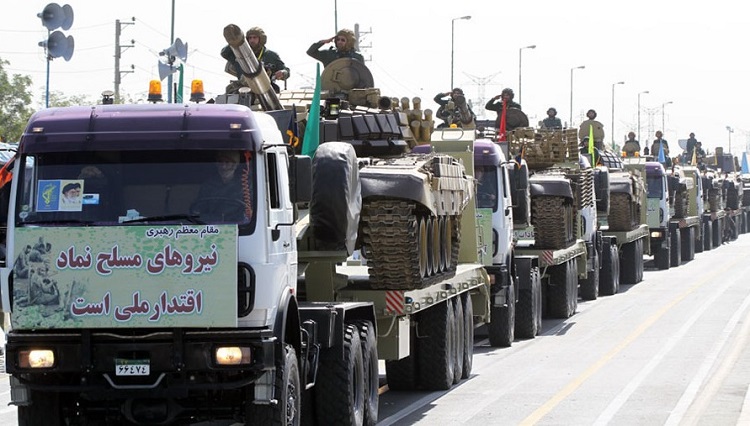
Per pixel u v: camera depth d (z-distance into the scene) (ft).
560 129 226.38
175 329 79.36
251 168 81.46
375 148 131.75
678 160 500.33
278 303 83.46
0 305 81.87
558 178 203.31
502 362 158.81
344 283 111.96
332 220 99.55
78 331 79.77
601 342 180.96
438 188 121.49
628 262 297.53
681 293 270.05
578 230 232.94
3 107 359.05
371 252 113.50
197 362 79.41
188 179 81.15
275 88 129.80
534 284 191.42
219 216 80.79
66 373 81.66
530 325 187.93
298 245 105.19
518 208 184.14
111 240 79.25
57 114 82.17
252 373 80.79
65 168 81.20
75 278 79.25
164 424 83.05
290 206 88.22
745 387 131.75
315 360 92.48
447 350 131.95
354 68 140.87
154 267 79.05
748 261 380.99
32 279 79.36
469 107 196.13
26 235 79.61
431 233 123.85
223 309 78.89
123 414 82.79
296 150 120.16
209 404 84.43
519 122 233.14
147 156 81.30
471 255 156.66
